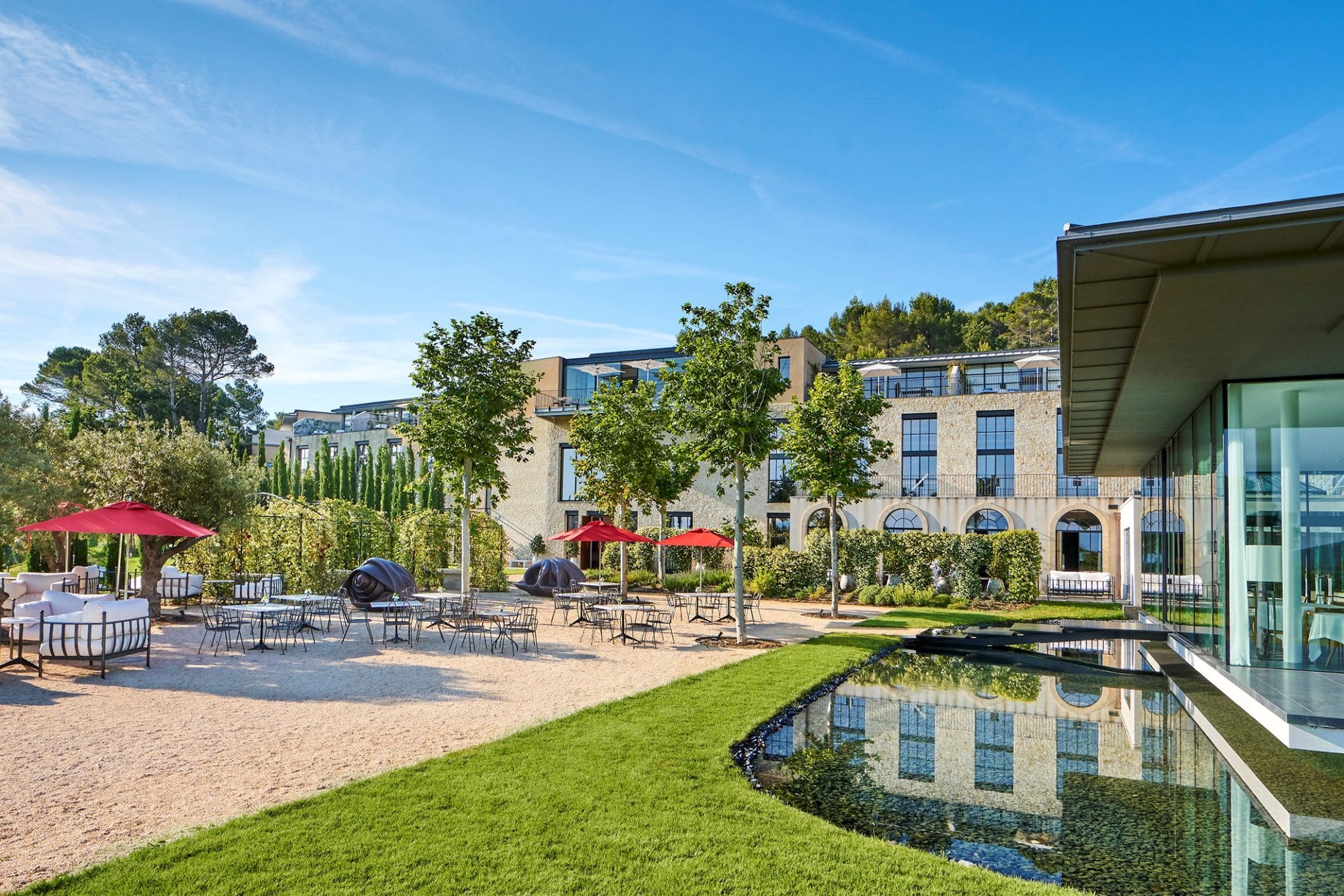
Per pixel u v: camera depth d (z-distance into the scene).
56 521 11.30
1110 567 25.91
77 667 10.08
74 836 4.38
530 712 7.95
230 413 64.94
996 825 5.30
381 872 3.91
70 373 61.28
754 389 13.53
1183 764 6.92
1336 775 6.08
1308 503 8.92
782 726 8.14
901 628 16.83
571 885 3.82
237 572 18.73
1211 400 10.26
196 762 5.90
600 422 21.05
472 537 23.38
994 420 30.52
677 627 16.34
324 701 8.28
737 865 4.17
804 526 29.97
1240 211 5.07
